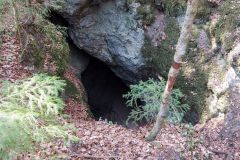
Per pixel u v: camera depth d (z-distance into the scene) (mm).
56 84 4570
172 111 10570
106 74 16672
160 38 12906
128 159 7652
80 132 8383
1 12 9211
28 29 10438
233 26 10750
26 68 9992
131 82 14930
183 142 8547
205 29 11703
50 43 10898
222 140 8578
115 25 13922
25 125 3885
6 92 4398
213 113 10031
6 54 10062
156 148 8180
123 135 8758
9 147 3943
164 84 10188
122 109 15945
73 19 14117
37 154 6664
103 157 7512
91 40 14625
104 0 13852
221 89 10117
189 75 11500
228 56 10375
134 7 13250
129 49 13766
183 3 12430
